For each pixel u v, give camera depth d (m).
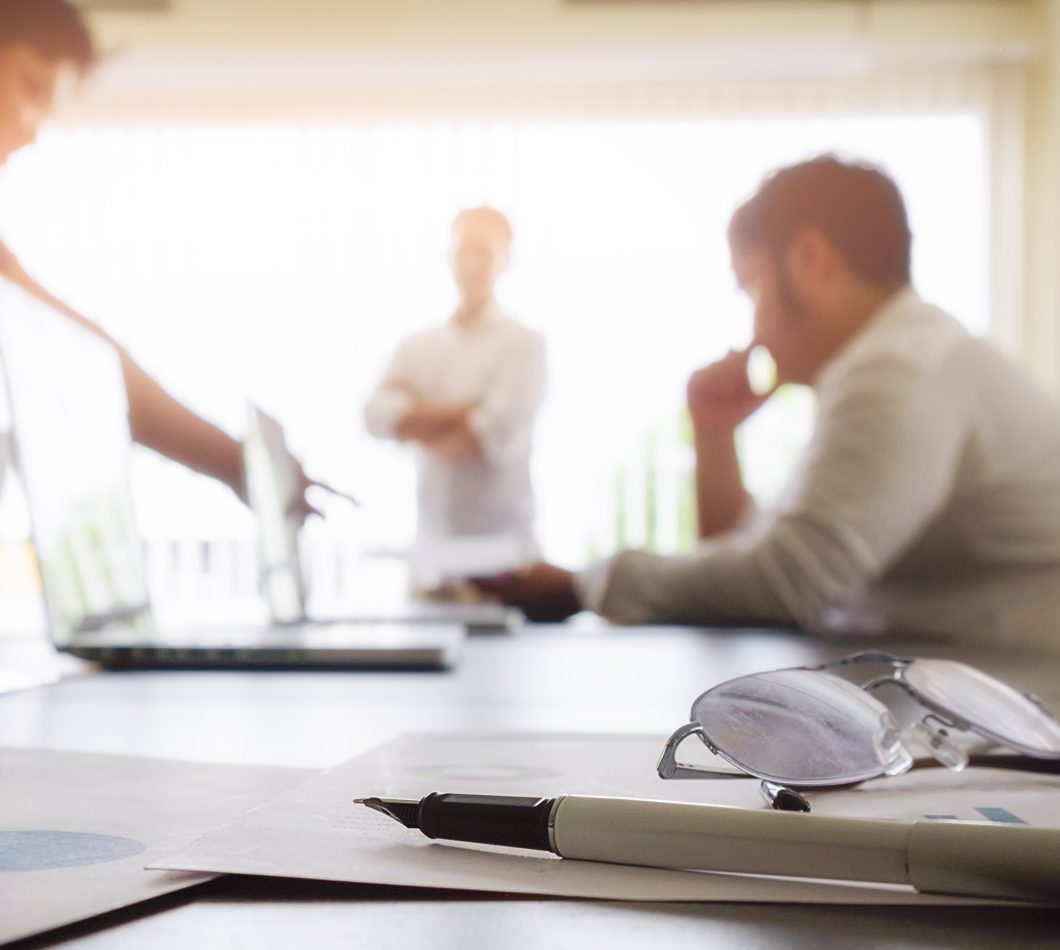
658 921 0.23
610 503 4.70
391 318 4.80
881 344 1.54
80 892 0.25
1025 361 4.57
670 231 4.71
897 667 0.43
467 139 4.72
